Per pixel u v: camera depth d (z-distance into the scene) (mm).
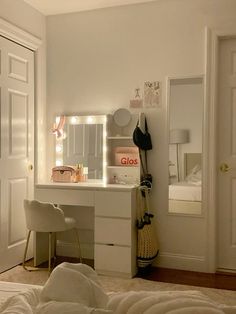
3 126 3186
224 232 3297
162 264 3412
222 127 3285
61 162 3803
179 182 3365
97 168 3660
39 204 3010
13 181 3350
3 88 3180
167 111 3387
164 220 3412
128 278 3086
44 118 3824
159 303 1011
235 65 3250
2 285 1613
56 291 1058
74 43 3740
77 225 3746
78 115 3738
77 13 3717
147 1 3434
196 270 3291
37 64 3684
